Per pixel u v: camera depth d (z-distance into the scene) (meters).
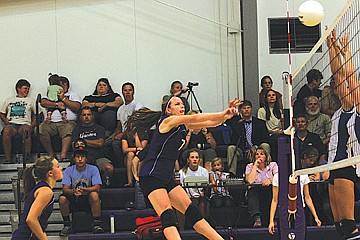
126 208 13.59
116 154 14.91
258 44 16.66
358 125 8.40
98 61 17.12
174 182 9.06
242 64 16.77
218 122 8.93
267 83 15.63
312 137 12.12
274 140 14.69
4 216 14.91
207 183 12.55
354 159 7.54
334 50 9.07
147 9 17.09
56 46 17.19
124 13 17.12
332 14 16.59
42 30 17.22
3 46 17.27
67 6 17.23
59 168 9.48
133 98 15.95
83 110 15.07
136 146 14.20
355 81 8.55
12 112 16.31
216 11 16.91
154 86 17.02
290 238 10.02
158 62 17.02
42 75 17.17
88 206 13.45
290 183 9.06
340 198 8.71
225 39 16.86
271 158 13.90
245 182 13.05
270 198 13.05
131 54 17.06
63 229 13.45
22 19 17.28
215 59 16.88
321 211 12.90
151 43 17.06
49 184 9.46
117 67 17.09
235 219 13.21
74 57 17.16
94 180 13.52
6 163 15.78
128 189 14.12
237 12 16.83
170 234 8.56
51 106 15.87
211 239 8.81
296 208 9.87
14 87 17.20
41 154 15.97
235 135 14.63
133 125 10.30
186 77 16.95
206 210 12.83
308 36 16.64
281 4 16.66
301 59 16.61
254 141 14.57
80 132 14.98
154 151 8.92
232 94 16.80
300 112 12.52
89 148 14.78
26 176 10.08
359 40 10.32
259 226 12.77
